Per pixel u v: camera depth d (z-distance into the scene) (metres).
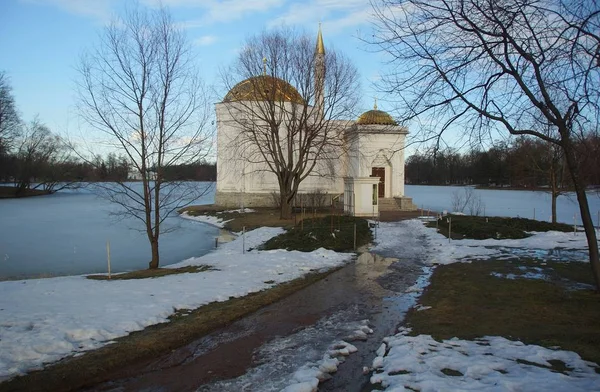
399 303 9.78
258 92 32.84
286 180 31.08
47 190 82.25
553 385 4.90
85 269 16.89
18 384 5.44
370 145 38.97
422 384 5.11
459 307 9.05
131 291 10.18
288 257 15.37
